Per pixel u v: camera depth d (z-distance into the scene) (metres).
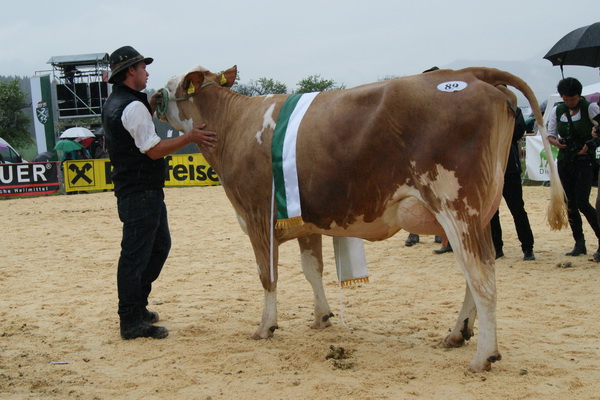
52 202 16.89
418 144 3.95
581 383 3.78
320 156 4.30
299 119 4.47
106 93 30.00
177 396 3.80
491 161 3.92
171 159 20.09
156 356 4.57
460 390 3.72
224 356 4.53
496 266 7.36
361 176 4.16
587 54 8.87
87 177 19.50
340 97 4.37
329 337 4.91
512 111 4.08
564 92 7.22
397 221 4.21
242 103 5.02
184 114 5.29
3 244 10.04
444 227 3.95
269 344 4.78
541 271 6.97
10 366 4.39
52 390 3.93
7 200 18.06
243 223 5.06
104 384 4.03
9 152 24.02
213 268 7.93
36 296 6.60
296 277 7.31
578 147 7.27
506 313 5.43
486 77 4.10
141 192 4.98
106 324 5.50
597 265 7.08
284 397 3.71
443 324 5.21
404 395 3.68
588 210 7.28
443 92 3.96
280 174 4.46
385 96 4.08
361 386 3.83
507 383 3.80
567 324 5.04
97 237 10.62
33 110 29.89
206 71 5.34
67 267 8.11
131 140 4.89
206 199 16.19
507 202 7.51
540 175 15.90
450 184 3.88
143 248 5.03
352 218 4.32
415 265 7.68
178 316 5.73
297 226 4.62
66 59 29.89
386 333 4.99
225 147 5.02
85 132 24.66
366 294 6.39
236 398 3.74
